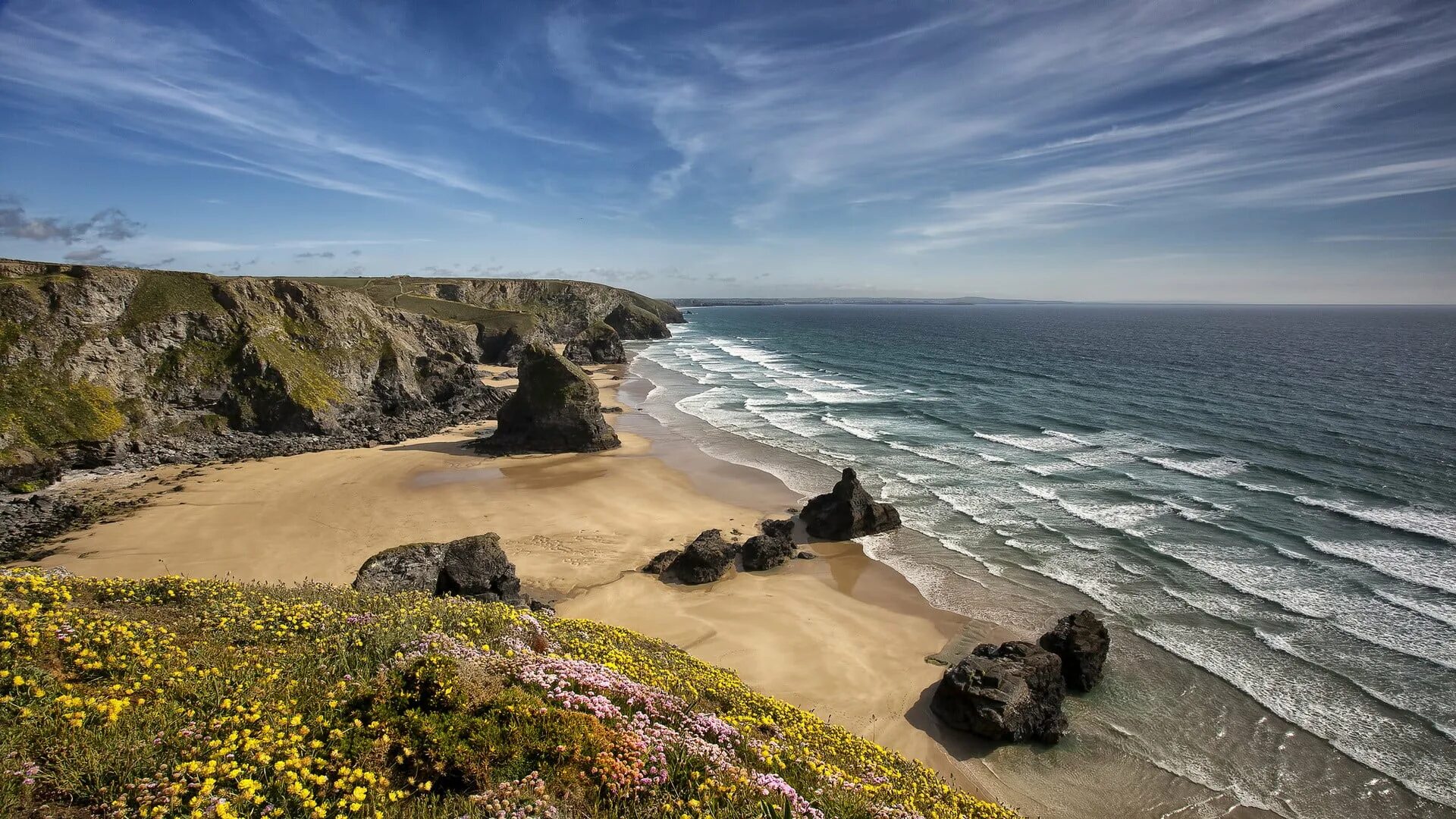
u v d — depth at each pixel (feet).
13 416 156.56
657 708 37.27
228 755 25.11
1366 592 95.81
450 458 179.93
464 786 26.45
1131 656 84.38
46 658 29.91
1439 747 67.36
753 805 28.30
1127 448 176.76
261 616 42.01
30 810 21.43
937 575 107.55
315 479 157.28
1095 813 61.93
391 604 49.98
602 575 107.04
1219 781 65.16
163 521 127.03
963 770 67.10
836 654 85.87
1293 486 141.49
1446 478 143.13
